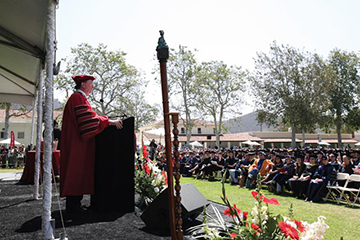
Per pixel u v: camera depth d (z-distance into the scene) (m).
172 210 2.21
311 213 6.61
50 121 3.18
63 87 30.66
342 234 4.82
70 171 3.87
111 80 32.22
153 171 4.69
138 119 37.34
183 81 35.50
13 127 40.47
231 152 14.64
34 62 6.68
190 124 36.25
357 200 8.28
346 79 43.06
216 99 37.44
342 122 44.38
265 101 33.12
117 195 4.15
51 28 3.29
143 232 3.19
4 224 3.46
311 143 62.62
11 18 4.73
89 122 3.82
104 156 4.13
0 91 10.52
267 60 32.97
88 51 31.56
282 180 10.07
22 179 8.21
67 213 4.00
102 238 2.95
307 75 31.78
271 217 2.29
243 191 10.13
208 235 2.61
